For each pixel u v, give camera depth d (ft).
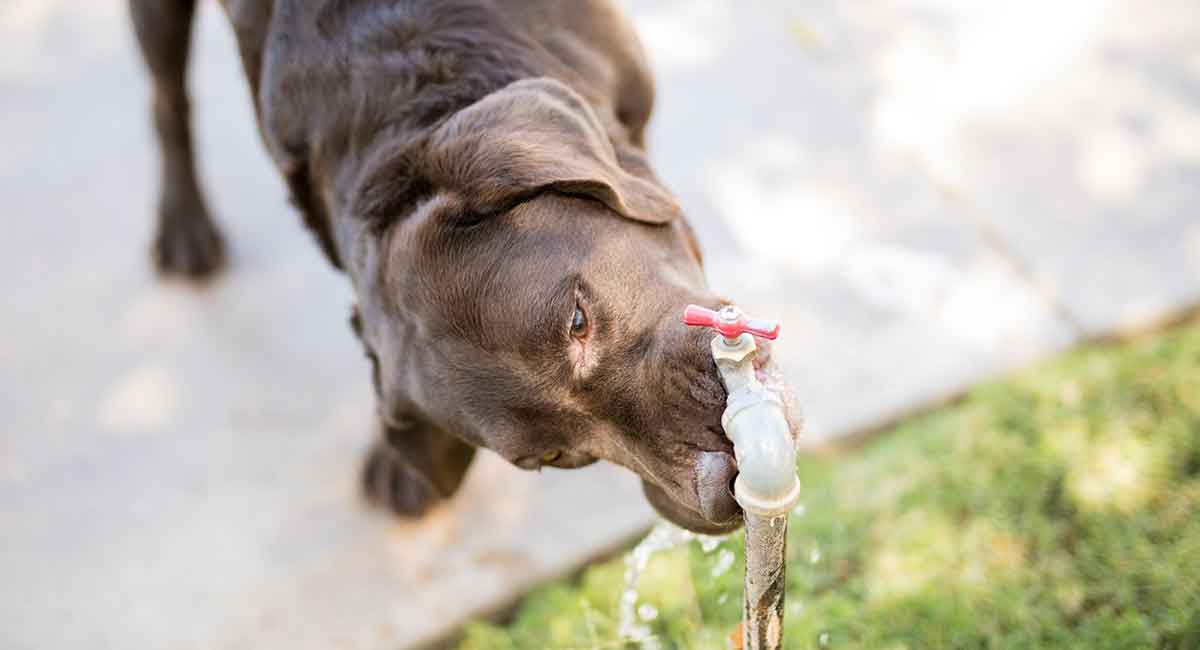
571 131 3.46
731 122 5.91
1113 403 4.71
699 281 3.65
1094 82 5.80
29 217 6.03
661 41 6.34
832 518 4.55
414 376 3.61
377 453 4.87
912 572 4.37
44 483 5.09
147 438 5.19
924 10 6.26
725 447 3.28
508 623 4.66
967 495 4.54
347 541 4.84
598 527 4.72
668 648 4.26
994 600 4.24
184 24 5.14
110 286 5.72
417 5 4.05
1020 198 5.42
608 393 3.43
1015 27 6.10
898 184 5.53
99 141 6.29
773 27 6.31
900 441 4.80
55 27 6.84
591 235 3.48
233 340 5.47
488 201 3.43
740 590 4.34
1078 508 4.43
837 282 5.26
